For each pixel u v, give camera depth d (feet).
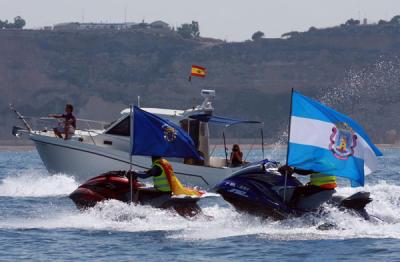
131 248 130.11
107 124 259.80
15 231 149.07
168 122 154.10
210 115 241.14
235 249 127.65
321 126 139.64
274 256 121.90
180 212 150.51
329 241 131.44
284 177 141.49
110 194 154.81
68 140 241.35
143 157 237.04
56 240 138.62
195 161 247.29
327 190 140.97
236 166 246.88
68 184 243.19
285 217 139.54
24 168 486.38
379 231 137.90
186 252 126.21
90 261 120.78
